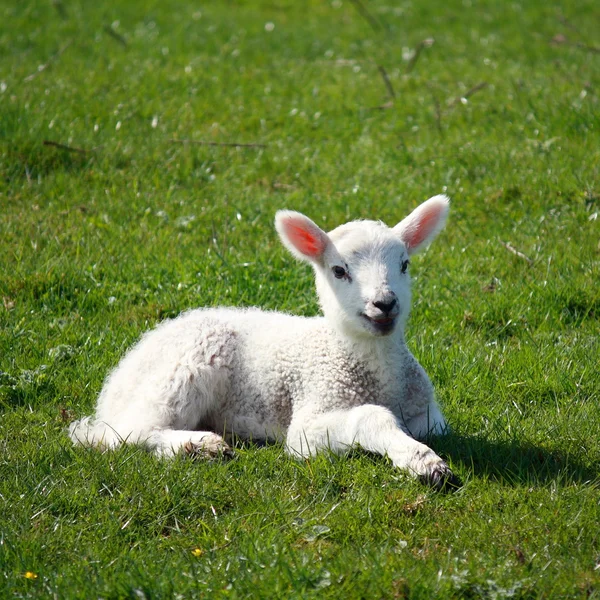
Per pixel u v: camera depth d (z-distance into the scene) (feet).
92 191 98.63
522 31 163.02
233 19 178.19
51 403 65.10
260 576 42.73
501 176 98.68
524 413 61.72
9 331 72.49
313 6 192.34
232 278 80.89
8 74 131.44
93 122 115.24
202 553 45.68
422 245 62.75
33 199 96.37
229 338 61.00
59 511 50.21
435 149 107.55
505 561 43.70
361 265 57.26
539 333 73.26
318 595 41.60
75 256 85.10
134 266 83.05
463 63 143.23
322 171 105.19
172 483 51.34
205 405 59.93
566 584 41.68
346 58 150.92
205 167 106.11
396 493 50.42
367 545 45.70
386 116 120.98
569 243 85.51
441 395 64.49
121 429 57.88
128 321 75.56
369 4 191.62
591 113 109.19
